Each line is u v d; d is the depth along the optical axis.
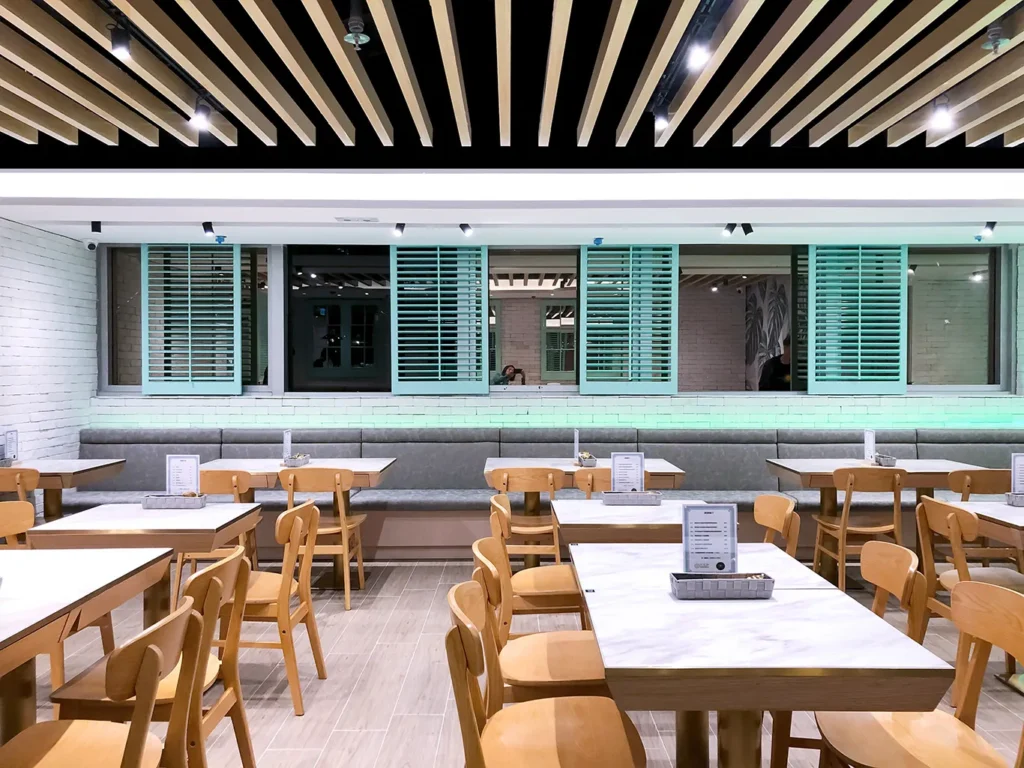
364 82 3.26
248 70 3.00
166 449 6.29
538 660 2.34
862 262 6.65
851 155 4.28
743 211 5.03
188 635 1.83
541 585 3.18
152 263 6.59
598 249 6.68
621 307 6.68
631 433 6.38
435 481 6.34
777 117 4.20
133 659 1.54
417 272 6.66
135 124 3.82
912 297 7.26
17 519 3.10
